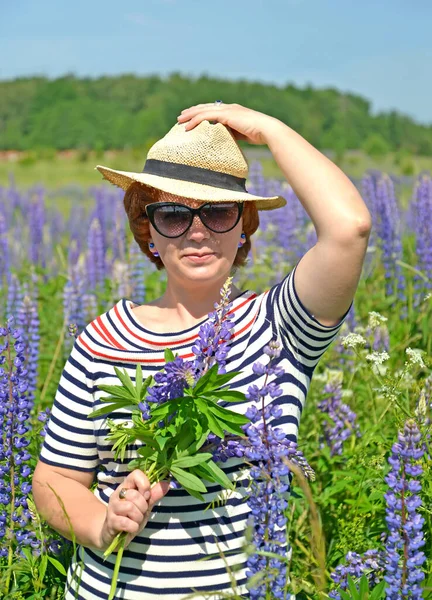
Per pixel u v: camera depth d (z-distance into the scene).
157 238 3.08
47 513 3.06
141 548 2.88
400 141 73.38
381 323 5.35
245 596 2.83
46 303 7.52
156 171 3.09
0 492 3.47
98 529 2.87
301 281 2.85
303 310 2.86
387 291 7.23
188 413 2.68
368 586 2.86
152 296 7.84
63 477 3.11
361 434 4.50
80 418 3.08
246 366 2.94
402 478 2.71
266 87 83.56
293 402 2.93
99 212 11.34
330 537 3.73
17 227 11.10
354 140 74.38
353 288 2.80
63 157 64.75
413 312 6.60
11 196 13.89
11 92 74.38
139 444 2.94
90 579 2.95
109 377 3.03
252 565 2.65
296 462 2.81
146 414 2.74
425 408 3.33
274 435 2.65
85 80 80.44
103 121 70.75
